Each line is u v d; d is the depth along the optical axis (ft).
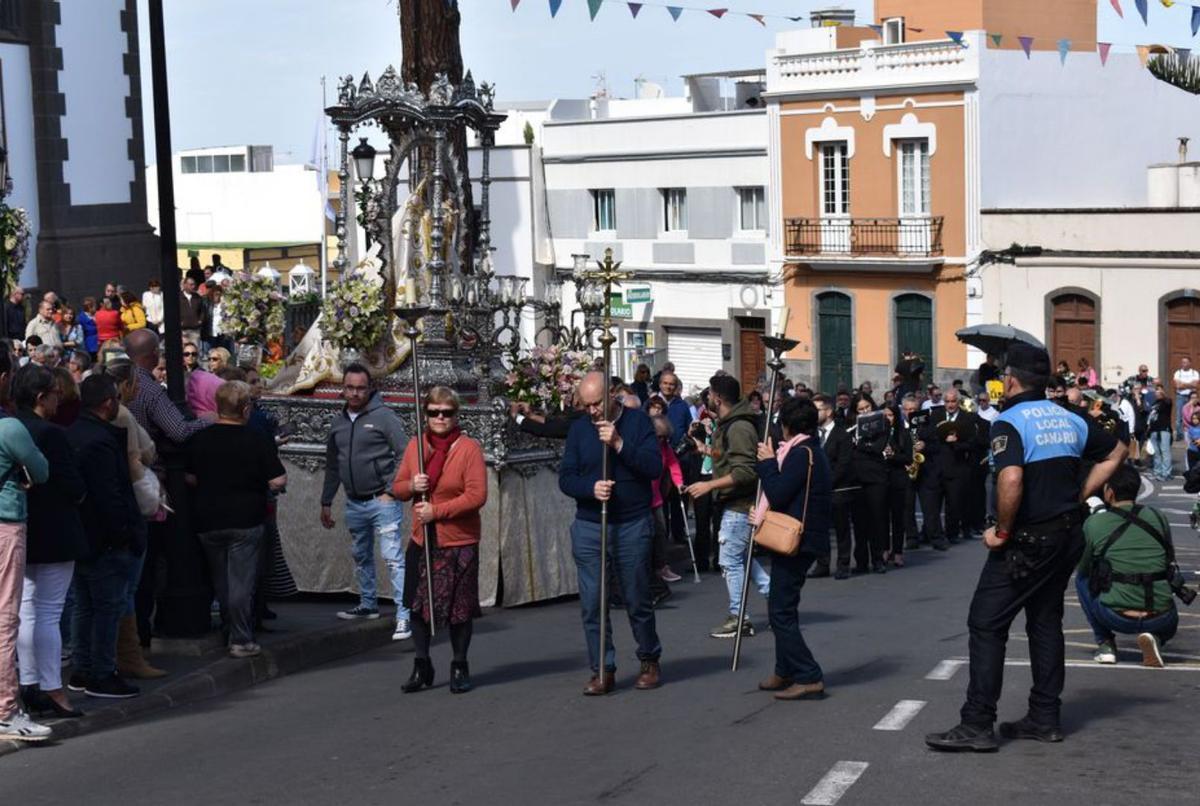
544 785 29.19
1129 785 28.02
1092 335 140.05
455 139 68.08
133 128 109.50
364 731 34.09
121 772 31.07
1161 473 113.19
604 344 37.52
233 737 33.78
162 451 40.04
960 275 147.02
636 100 187.42
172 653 40.06
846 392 77.15
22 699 33.99
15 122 101.86
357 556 46.37
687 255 163.84
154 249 110.42
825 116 154.10
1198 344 134.51
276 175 217.36
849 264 152.35
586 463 37.35
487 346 54.80
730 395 46.55
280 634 42.93
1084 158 152.66
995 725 32.81
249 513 39.55
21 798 29.37
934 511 72.18
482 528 52.03
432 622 37.65
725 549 46.16
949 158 147.54
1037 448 30.17
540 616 51.03
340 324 54.75
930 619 49.44
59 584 34.01
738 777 29.22
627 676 39.81
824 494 36.42
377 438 45.60
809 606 53.57
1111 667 39.83
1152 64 118.42
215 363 47.52
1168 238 135.54
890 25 159.43
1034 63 148.97
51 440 33.42
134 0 109.19
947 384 148.05
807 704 35.55
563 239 172.04
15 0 101.71
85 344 82.94
